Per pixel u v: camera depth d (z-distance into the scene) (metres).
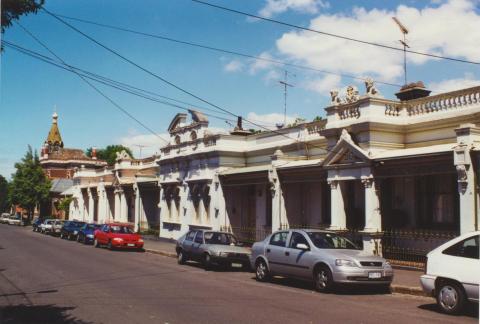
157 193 41.19
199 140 30.42
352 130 19.23
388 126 18.73
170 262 22.52
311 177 21.42
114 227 30.72
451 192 17.53
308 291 13.92
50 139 91.50
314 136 23.27
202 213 30.12
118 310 11.02
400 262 17.53
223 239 20.59
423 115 18.58
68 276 16.97
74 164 83.25
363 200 20.97
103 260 22.92
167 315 10.44
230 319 10.01
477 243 10.34
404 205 19.20
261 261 15.99
